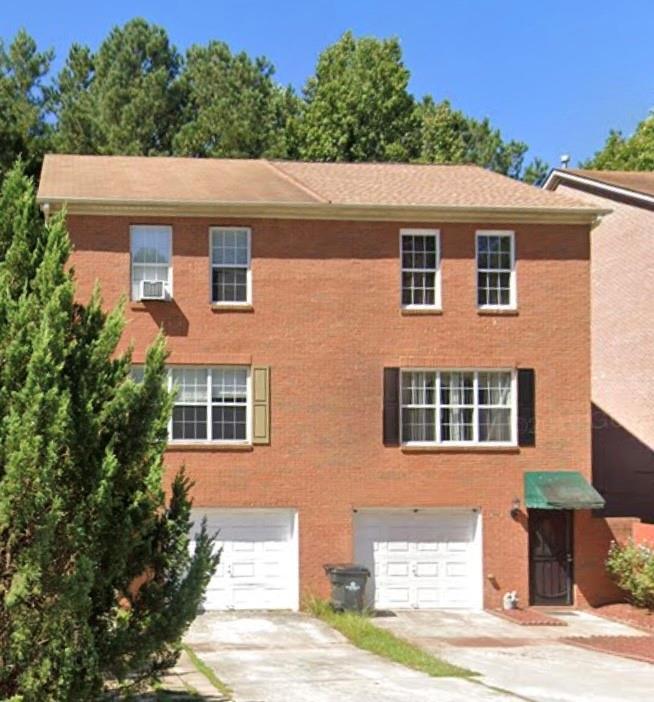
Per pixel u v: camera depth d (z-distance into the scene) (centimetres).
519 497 2848
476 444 2845
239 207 2748
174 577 1334
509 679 1891
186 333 2742
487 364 2855
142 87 5391
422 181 3167
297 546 2764
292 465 2773
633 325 3494
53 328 1193
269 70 5928
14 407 1145
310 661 2089
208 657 2133
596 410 3644
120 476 1250
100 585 1219
